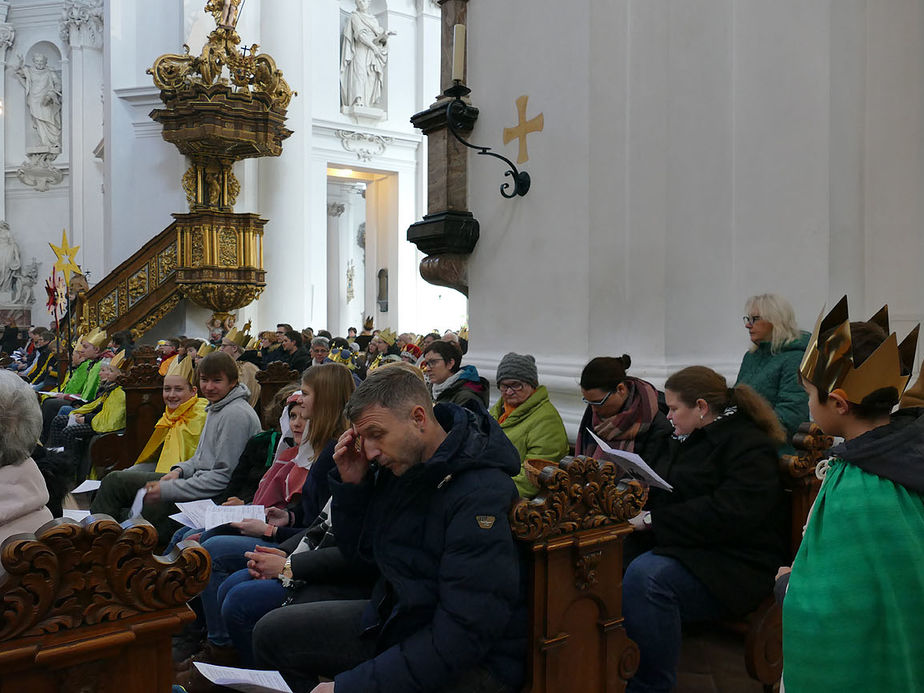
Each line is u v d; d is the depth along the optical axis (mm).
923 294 3906
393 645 2047
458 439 2021
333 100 17625
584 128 4414
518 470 2098
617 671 2268
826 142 4059
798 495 2777
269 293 13695
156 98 13180
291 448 3578
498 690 2045
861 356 1485
